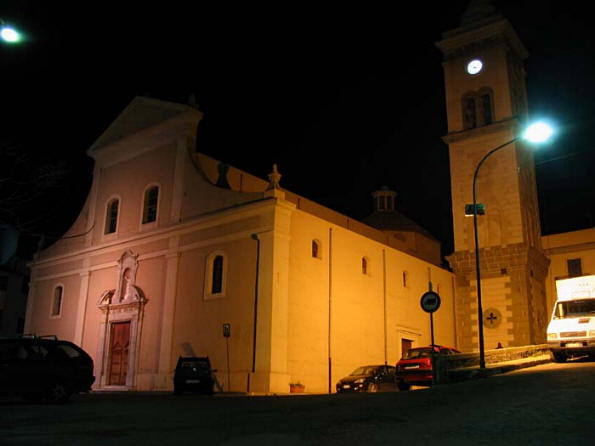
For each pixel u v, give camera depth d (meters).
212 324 22.78
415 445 6.69
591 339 19.20
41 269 33.22
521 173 34.12
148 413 11.12
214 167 27.80
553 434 6.95
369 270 27.75
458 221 34.94
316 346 23.02
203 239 24.30
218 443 7.16
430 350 19.61
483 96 35.66
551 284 35.94
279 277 21.47
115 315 27.27
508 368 19.02
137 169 29.17
